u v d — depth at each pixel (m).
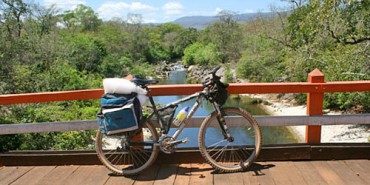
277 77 21.84
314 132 3.35
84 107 14.79
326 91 3.21
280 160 3.34
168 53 60.19
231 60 34.66
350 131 13.09
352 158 3.33
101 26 55.28
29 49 17.77
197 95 3.03
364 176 2.95
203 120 3.22
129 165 3.30
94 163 3.39
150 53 51.38
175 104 3.04
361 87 3.19
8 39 15.07
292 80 19.36
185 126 3.24
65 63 21.62
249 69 24.17
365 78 10.16
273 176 2.99
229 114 3.30
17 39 15.92
